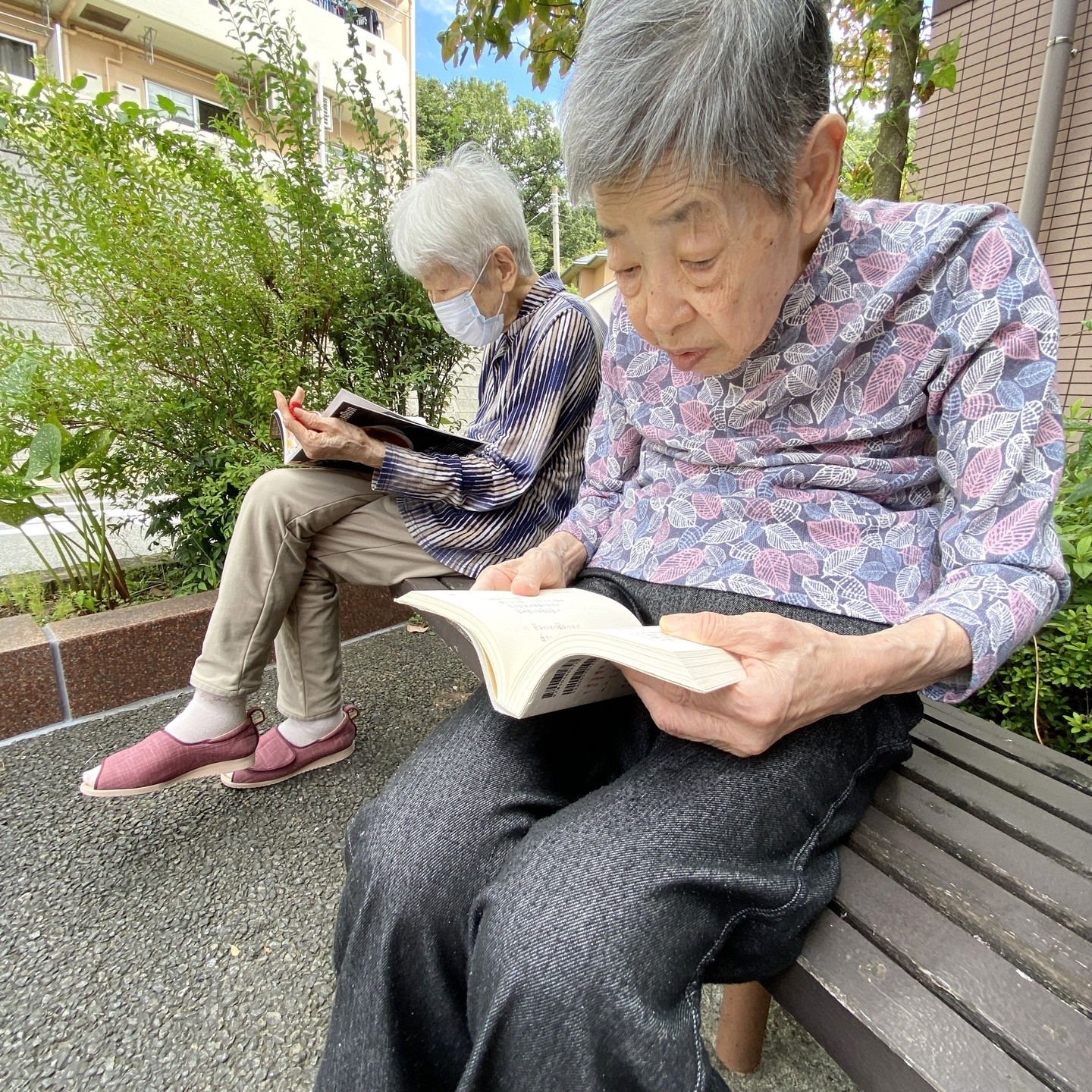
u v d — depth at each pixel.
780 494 0.85
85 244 2.02
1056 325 0.71
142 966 1.09
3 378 1.84
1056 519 1.44
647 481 1.04
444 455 1.33
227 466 2.14
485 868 0.70
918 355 0.76
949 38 3.00
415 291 2.43
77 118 1.95
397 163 2.55
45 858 1.31
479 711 0.86
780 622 0.64
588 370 1.43
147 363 2.19
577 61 0.64
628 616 0.85
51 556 2.66
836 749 0.71
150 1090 0.91
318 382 2.34
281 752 1.53
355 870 0.73
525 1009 0.54
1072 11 2.02
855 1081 0.54
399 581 1.45
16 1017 0.99
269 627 1.35
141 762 1.28
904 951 0.58
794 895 0.61
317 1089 0.66
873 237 0.77
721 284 0.67
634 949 0.56
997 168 2.89
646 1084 0.54
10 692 1.71
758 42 0.57
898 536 0.80
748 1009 0.91
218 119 2.22
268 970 1.09
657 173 0.61
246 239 2.15
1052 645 1.31
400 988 0.67
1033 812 0.77
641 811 0.65
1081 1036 0.50
